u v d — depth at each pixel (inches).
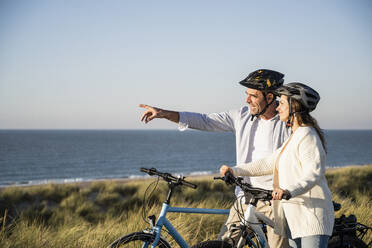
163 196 538.3
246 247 130.3
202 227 238.1
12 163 3041.3
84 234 202.5
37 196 633.0
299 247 112.4
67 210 499.5
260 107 129.4
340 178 686.5
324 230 105.4
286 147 111.1
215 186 654.5
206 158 3590.1
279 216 114.5
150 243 106.6
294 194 99.0
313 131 107.3
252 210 113.4
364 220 227.1
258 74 128.2
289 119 111.2
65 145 5792.3
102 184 754.8
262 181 129.1
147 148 5226.4
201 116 138.3
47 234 202.5
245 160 134.6
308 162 104.0
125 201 542.0
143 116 135.5
